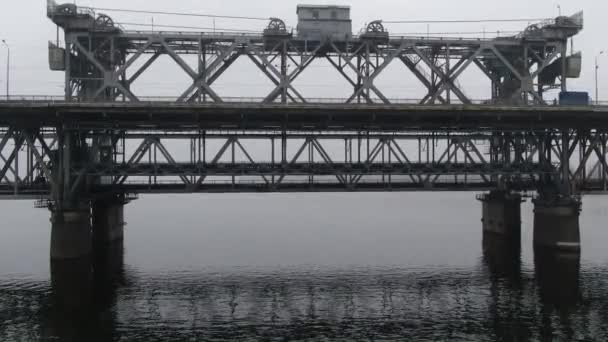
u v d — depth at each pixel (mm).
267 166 55906
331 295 46281
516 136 61719
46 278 51469
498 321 38906
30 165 54125
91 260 56844
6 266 56875
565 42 62906
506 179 68688
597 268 54688
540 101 61219
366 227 96938
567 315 39969
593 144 59969
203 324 38625
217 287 49031
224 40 59094
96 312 41094
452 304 43250
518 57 65625
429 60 60250
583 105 54188
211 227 97938
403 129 57531
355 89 59844
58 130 53625
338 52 59281
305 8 59938
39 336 35781
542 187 64188
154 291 47375
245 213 134125
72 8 56719
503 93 68250
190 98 57750
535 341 34875
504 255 63406
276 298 45375
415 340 35375
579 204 60875
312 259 62625
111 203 69500
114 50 58750
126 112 49844
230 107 49750
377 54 60938
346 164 56406
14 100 48156
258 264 59656
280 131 57750
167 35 58188
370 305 43250
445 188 60312
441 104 52156
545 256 61281
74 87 59875
